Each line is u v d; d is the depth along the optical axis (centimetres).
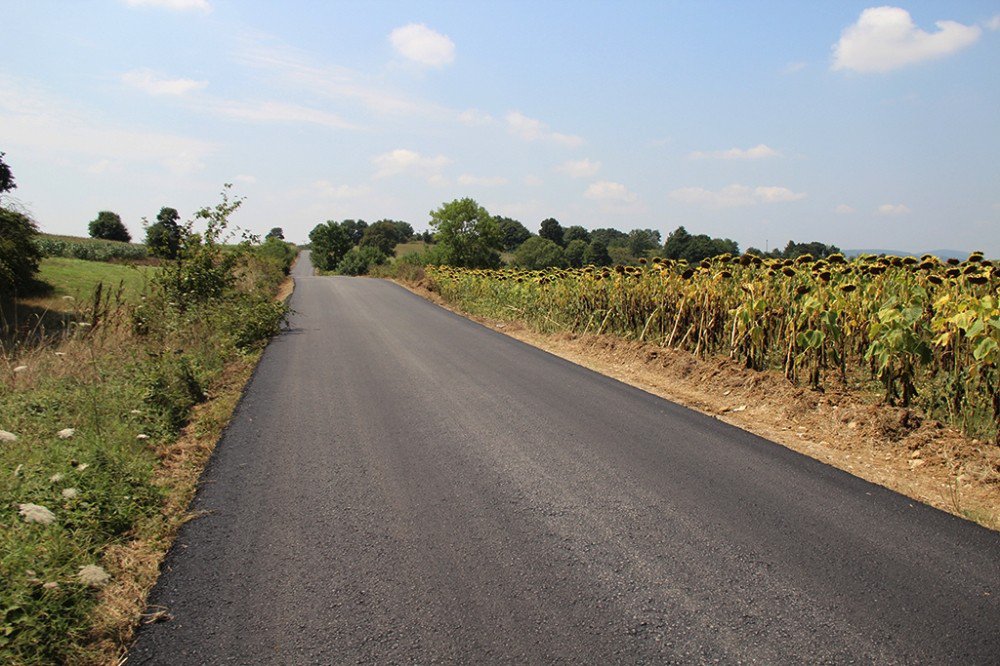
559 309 1430
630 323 1184
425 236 14150
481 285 2086
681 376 837
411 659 253
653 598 300
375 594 304
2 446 471
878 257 851
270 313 1293
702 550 350
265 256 3538
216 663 253
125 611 290
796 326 750
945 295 655
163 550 351
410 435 570
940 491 446
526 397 722
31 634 256
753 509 407
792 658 254
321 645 263
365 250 6469
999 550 352
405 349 1095
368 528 378
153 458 493
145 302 1145
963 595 303
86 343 859
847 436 564
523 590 308
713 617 284
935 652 258
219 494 432
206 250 1385
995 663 251
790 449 539
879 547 354
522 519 391
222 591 307
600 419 627
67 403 599
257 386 785
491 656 255
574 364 956
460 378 834
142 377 686
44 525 343
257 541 361
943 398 596
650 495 429
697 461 500
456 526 381
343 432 580
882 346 611
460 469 480
